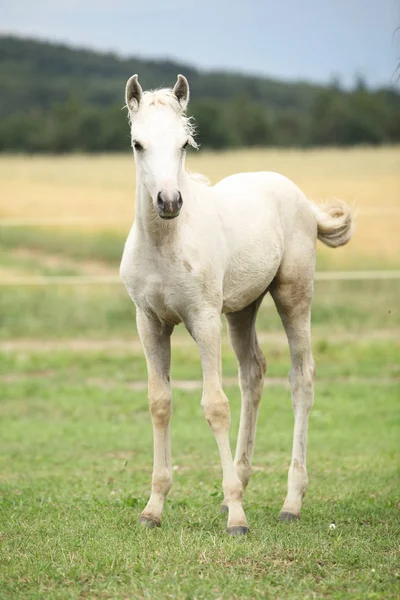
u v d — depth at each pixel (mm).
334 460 11367
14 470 11039
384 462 11094
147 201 7266
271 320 21625
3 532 7621
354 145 74875
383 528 7672
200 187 7887
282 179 8969
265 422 13656
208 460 11406
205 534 7418
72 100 91125
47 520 7980
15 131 83125
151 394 7840
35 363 17953
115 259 29500
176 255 7422
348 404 14641
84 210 35469
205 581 6152
